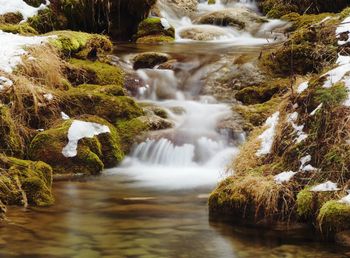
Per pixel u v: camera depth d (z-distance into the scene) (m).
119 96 11.02
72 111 10.29
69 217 6.84
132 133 10.33
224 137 10.27
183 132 10.38
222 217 6.85
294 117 7.47
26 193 7.37
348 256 5.61
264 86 11.87
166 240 6.06
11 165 7.69
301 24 16.77
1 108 9.08
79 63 12.33
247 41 16.70
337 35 10.53
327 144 6.81
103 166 9.48
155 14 18.66
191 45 15.93
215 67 13.10
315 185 6.54
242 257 5.60
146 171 9.48
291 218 6.49
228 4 20.88
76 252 5.68
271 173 7.04
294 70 12.21
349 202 6.09
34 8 15.02
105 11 16.55
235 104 11.85
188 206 7.34
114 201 7.59
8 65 10.36
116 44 16.00
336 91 7.07
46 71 10.77
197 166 9.69
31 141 9.48
